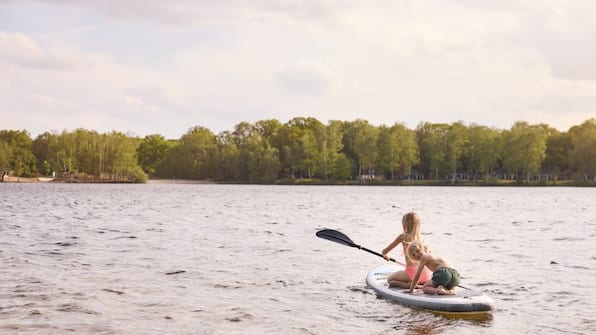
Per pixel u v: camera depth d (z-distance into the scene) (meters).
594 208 38.81
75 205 38.50
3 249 14.67
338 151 121.00
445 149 115.81
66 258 13.23
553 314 8.34
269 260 13.32
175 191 75.19
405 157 115.62
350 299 9.25
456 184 118.06
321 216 29.48
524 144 109.25
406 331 7.50
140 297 9.20
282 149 123.06
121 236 18.22
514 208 38.91
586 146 107.00
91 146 113.19
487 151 110.88
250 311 8.41
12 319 7.78
